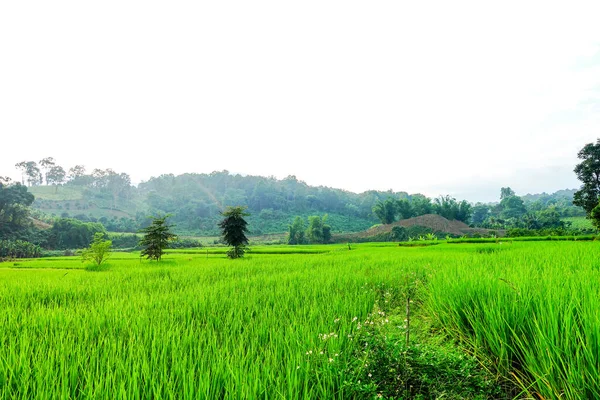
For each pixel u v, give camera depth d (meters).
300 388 3.73
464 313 5.48
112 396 3.52
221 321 6.61
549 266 9.18
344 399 3.63
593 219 43.53
